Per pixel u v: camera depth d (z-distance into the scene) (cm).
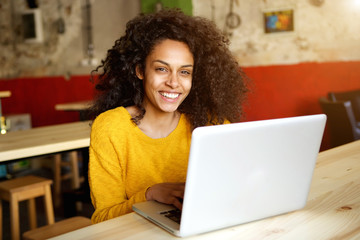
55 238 84
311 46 448
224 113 153
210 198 81
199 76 147
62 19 602
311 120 88
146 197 107
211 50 144
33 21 605
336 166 137
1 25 629
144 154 133
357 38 425
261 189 87
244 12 477
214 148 76
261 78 479
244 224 89
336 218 92
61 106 449
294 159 89
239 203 85
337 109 371
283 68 465
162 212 95
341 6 428
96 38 584
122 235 85
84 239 83
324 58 444
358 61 426
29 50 627
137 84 139
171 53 127
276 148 85
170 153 137
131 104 145
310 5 443
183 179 141
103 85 153
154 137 137
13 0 622
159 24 129
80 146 220
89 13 584
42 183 251
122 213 111
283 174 89
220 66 148
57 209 371
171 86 128
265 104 480
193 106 146
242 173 82
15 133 250
